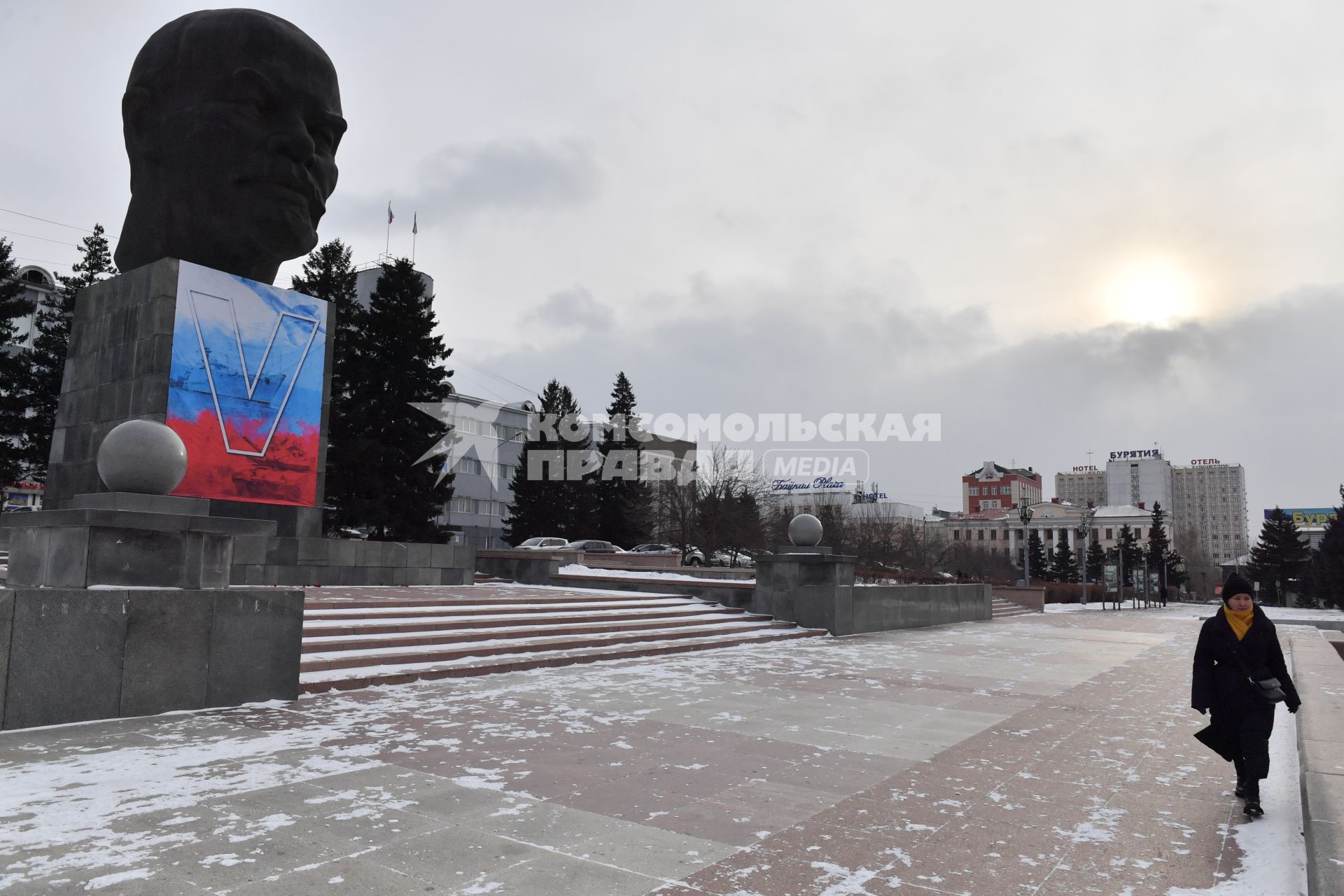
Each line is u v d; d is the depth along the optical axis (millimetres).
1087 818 5742
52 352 41156
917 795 6246
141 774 6164
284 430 18344
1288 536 79500
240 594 8977
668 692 10680
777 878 4555
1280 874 4723
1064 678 13094
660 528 53875
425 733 7898
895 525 68688
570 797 5953
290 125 17250
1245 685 5898
